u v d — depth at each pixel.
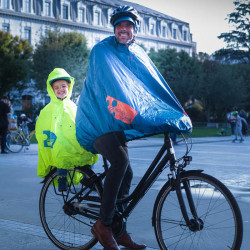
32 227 4.06
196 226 2.74
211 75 51.53
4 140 12.64
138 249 3.30
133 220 4.31
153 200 5.28
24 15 52.12
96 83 2.90
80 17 58.75
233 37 65.94
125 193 3.14
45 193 3.51
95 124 2.92
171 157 2.84
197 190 2.79
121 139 3.02
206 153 12.49
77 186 3.35
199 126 50.22
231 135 26.25
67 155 3.23
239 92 48.88
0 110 12.58
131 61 2.92
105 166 3.18
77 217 3.42
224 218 2.84
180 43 73.56
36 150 13.92
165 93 2.91
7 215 4.59
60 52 37.19
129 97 2.78
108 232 2.98
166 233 3.10
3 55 41.72
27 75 41.53
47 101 51.59
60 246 3.39
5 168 8.72
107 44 2.96
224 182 6.74
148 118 2.73
